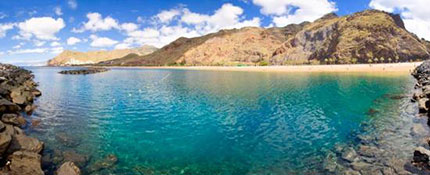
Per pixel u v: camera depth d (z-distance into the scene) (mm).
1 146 12398
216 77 77938
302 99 33312
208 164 14336
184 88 49031
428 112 20797
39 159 12914
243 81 60938
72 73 107000
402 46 144875
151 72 126188
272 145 16891
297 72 86938
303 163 14078
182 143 17531
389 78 54625
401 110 24422
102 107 29469
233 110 27344
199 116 24812
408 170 12461
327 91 39719
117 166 13938
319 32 191750
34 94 37375
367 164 13414
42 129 20062
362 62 140625
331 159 14367
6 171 11602
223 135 19109
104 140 17984
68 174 12047
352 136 17969
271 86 48688
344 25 168875
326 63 152750
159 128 20938
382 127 19562
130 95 39594
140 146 16953
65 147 16281
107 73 115562
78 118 23938
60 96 38031
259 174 13055
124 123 22344
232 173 13227
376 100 30641
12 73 55750
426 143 15578
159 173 13242
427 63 54781
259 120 23047
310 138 17984
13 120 20000
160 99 35344
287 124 21547
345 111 25625
